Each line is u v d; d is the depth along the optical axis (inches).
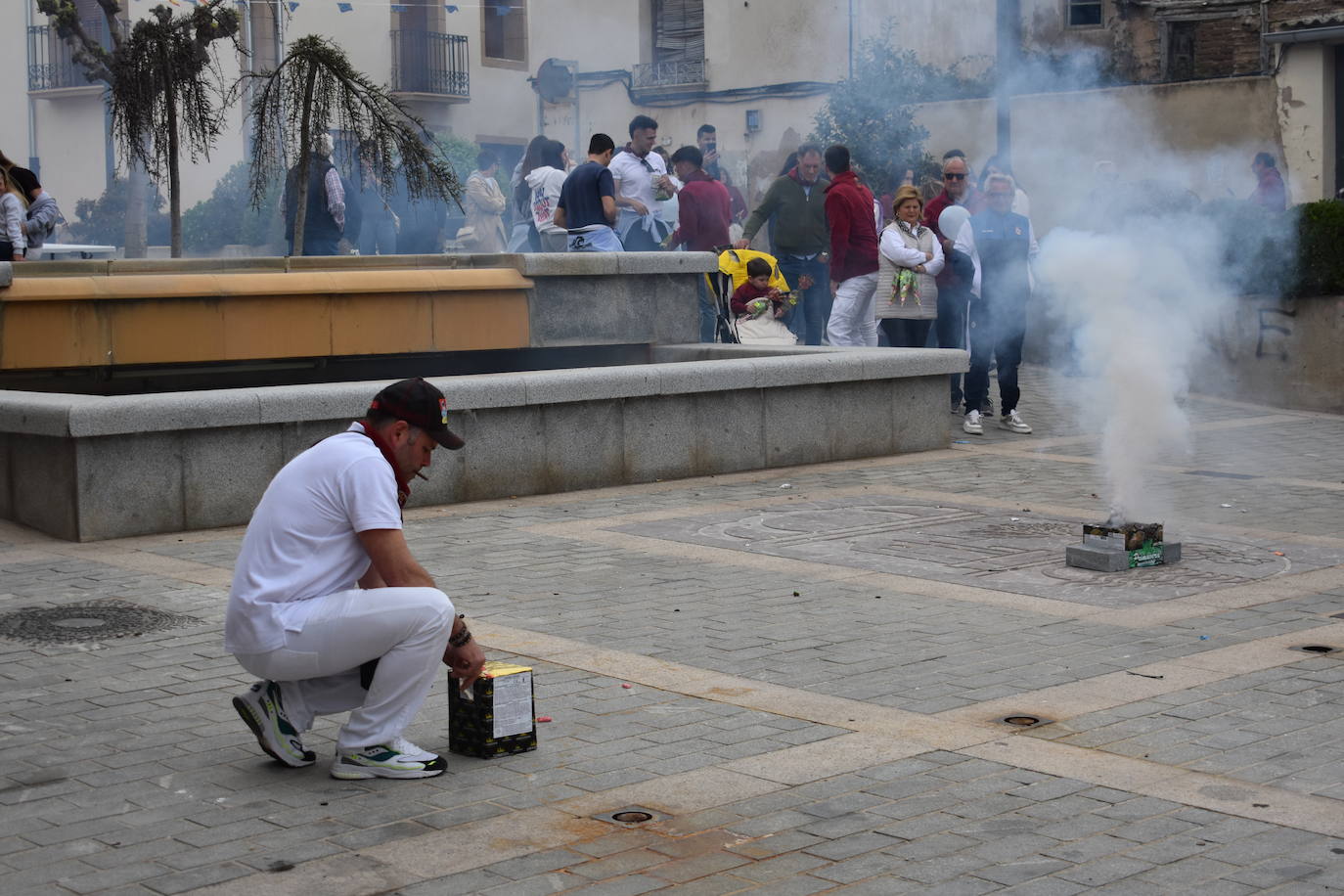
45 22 1273.4
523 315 482.9
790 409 456.4
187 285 423.8
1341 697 221.6
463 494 394.0
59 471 342.3
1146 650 248.7
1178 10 954.7
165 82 508.1
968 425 526.0
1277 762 193.8
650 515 376.2
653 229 587.8
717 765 193.6
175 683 232.5
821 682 231.1
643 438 426.0
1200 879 157.1
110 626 265.9
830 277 545.3
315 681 191.9
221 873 159.9
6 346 401.4
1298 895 152.9
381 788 185.9
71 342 410.9
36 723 212.7
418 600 185.6
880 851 165.3
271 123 517.7
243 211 1080.2
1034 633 260.7
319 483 187.3
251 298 434.3
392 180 524.7
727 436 443.2
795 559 322.7
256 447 363.3
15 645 253.8
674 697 223.3
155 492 349.1
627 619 271.1
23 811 178.7
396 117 527.2
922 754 197.3
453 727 199.5
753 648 251.3
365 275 452.1
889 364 474.3
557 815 176.6
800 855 164.4
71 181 1282.0
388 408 189.2
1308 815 175.3
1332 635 258.4
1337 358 605.3
